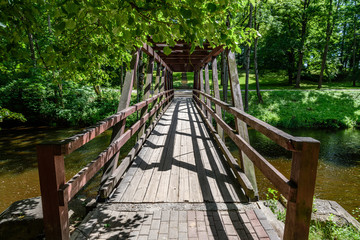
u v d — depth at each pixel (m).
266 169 2.11
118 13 2.06
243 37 2.78
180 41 6.33
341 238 3.25
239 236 2.37
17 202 3.38
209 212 2.81
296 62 30.12
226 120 15.68
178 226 2.54
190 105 14.47
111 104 17.28
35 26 2.45
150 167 4.27
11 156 9.36
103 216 2.73
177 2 2.00
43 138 12.25
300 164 1.57
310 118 16.34
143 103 5.09
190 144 5.81
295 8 22.20
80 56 2.69
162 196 3.17
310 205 1.60
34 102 15.88
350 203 5.97
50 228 1.89
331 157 9.74
